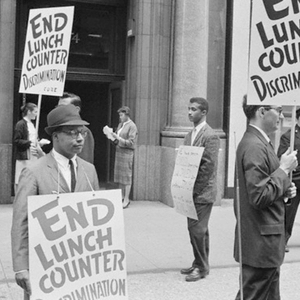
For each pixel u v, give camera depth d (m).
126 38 11.25
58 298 3.18
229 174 10.97
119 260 3.37
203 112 5.85
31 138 9.07
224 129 10.95
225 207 10.37
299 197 7.07
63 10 5.14
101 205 3.35
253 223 3.76
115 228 3.37
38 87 5.30
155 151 10.66
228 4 10.84
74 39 11.20
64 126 3.31
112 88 11.75
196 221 5.80
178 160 5.88
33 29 5.34
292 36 3.94
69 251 3.23
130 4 11.05
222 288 5.67
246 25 10.95
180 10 10.23
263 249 3.73
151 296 5.38
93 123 12.35
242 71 10.95
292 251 7.34
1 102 9.84
